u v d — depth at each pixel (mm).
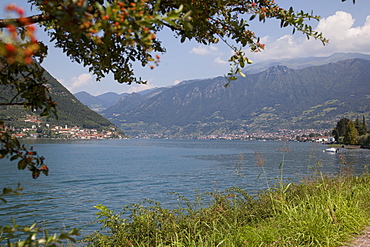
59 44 2701
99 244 5770
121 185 31469
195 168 49625
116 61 2812
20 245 1532
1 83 2197
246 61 2631
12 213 18141
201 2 2268
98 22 1379
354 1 2219
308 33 2656
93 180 35312
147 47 1474
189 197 22547
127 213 12984
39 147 121312
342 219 6359
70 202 22188
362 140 111562
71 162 61062
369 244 5441
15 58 1157
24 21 1191
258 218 6602
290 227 5844
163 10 2391
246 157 72375
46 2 1384
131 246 5211
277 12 2541
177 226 5816
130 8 1416
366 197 8328
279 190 7656
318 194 7824
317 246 5320
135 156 82312
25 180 34875
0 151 1931
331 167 35625
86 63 2797
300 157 69000
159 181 34406
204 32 2566
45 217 17328
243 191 7430
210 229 5805
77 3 1327
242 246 5188
